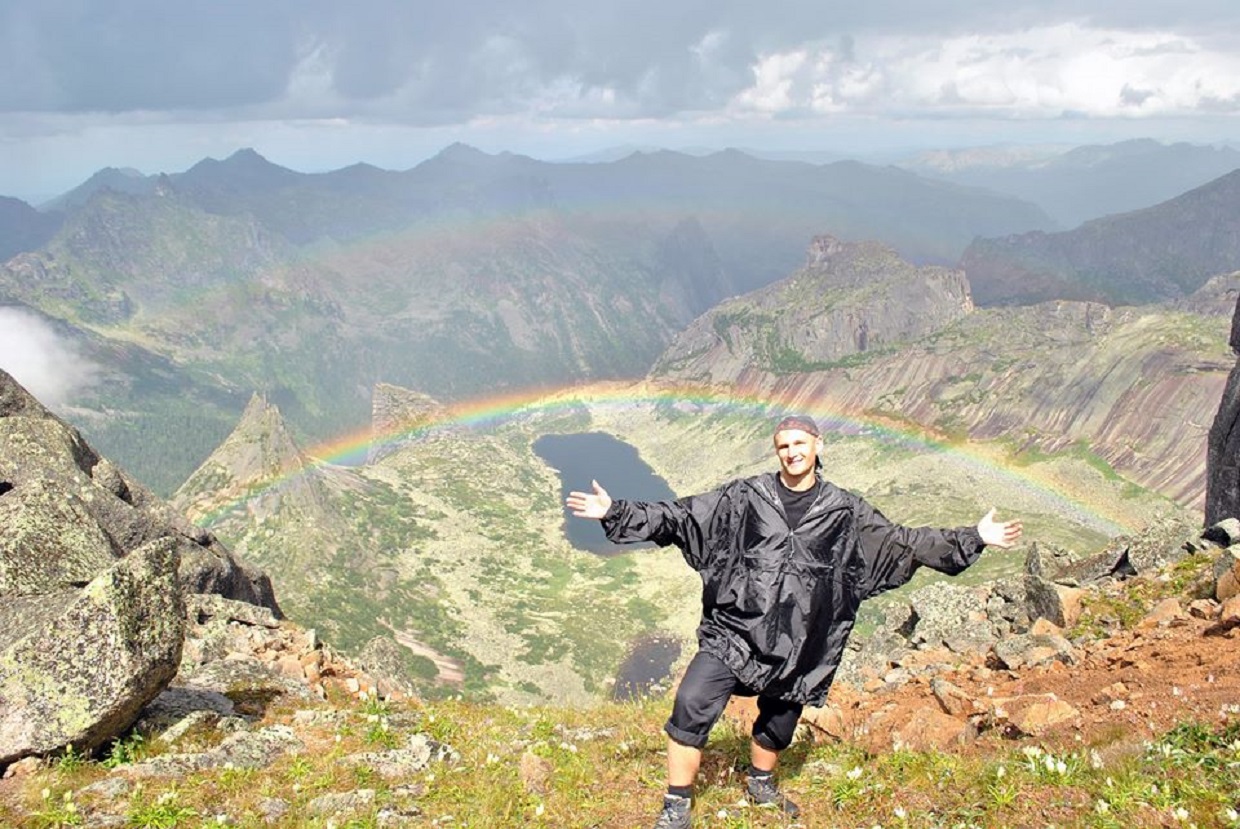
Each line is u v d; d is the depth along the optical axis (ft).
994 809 25.21
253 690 46.14
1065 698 37.01
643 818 28.45
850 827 26.27
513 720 47.11
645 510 25.18
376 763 34.81
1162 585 55.83
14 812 29.99
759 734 27.48
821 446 24.93
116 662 34.94
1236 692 31.04
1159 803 23.31
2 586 43.96
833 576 24.39
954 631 60.64
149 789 31.48
